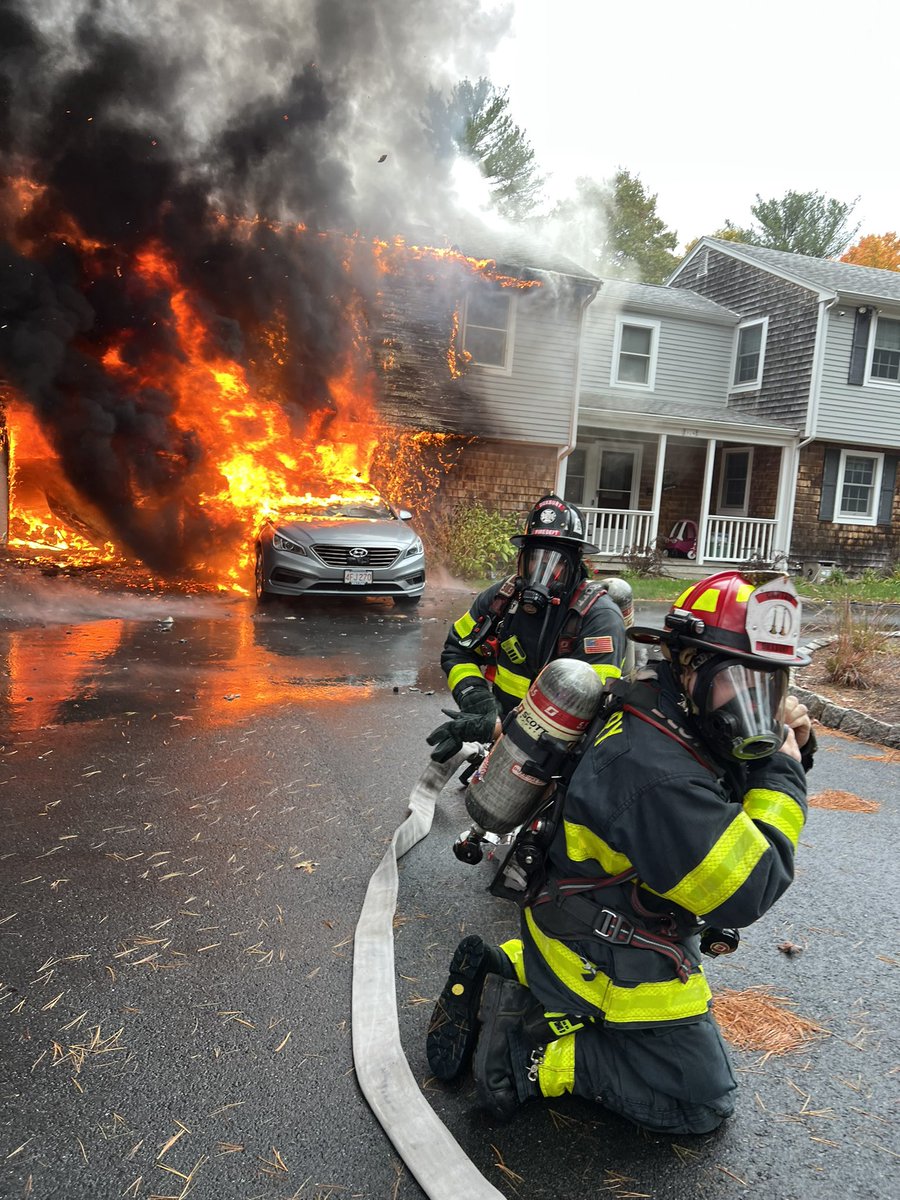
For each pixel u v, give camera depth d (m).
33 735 5.35
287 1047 2.50
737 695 1.77
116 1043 2.50
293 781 4.76
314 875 3.63
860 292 18.81
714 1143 2.18
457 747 3.33
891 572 20.61
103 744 5.23
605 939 1.98
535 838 2.07
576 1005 2.03
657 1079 2.03
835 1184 2.06
